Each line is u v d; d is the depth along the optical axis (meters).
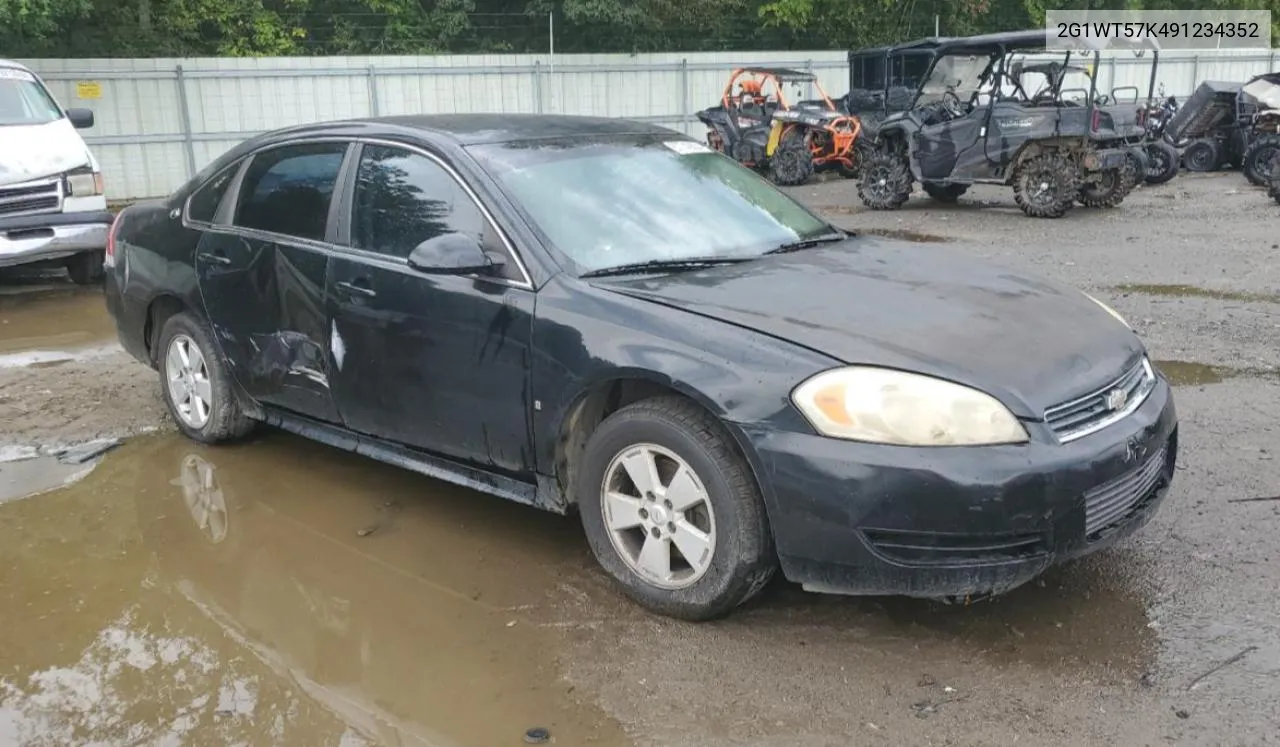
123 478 4.80
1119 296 8.45
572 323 3.49
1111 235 12.12
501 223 3.79
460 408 3.85
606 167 4.22
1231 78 28.34
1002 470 2.94
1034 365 3.17
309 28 26.98
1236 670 3.05
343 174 4.35
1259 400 5.53
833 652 3.22
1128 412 3.33
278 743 2.86
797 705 2.96
